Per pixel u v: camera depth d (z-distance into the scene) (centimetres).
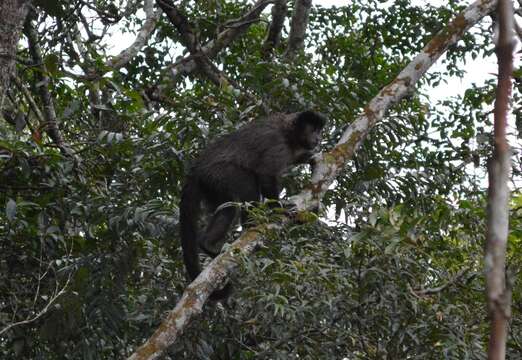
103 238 962
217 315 989
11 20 882
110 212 959
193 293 748
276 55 1384
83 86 1099
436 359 821
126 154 1035
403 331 822
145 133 1057
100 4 1598
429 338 809
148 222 949
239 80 1534
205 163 1016
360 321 850
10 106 1323
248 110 1123
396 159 1159
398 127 1096
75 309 899
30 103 1227
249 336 1029
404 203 1058
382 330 847
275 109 1192
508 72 204
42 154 943
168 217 997
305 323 888
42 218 917
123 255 947
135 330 1007
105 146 1007
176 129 1049
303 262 816
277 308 769
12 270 981
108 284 939
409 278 826
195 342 953
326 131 1171
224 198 1012
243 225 988
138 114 1077
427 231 855
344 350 915
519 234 781
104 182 1024
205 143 1070
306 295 838
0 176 973
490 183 199
